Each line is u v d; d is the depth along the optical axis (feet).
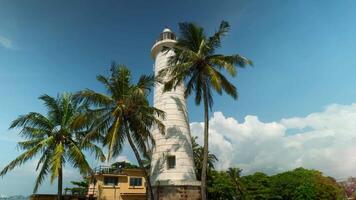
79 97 73.77
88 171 77.36
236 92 79.30
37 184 75.66
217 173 144.05
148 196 85.20
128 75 80.38
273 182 182.39
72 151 76.33
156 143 90.38
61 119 81.56
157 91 99.60
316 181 180.86
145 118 77.77
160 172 84.64
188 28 84.74
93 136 74.54
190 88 82.17
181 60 81.51
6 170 73.77
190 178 83.97
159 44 106.42
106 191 125.80
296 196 170.50
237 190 149.38
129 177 132.98
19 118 76.02
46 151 78.74
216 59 78.18
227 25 81.87
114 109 75.51
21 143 77.71
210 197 135.23
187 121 94.94
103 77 78.74
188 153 88.38
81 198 114.83
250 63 77.51
